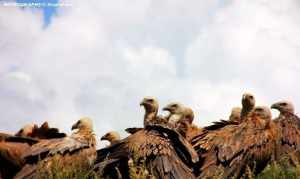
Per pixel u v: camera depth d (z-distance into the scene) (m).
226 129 20.08
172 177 18.28
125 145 18.88
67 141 19.77
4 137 20.73
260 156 19.75
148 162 18.47
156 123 19.88
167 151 18.67
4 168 20.05
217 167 19.03
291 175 18.42
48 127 22.30
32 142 20.69
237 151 19.42
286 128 22.50
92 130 21.02
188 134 21.66
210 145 19.56
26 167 18.92
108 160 18.61
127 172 18.58
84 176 17.23
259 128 20.16
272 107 23.61
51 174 16.95
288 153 21.50
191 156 18.56
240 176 19.30
